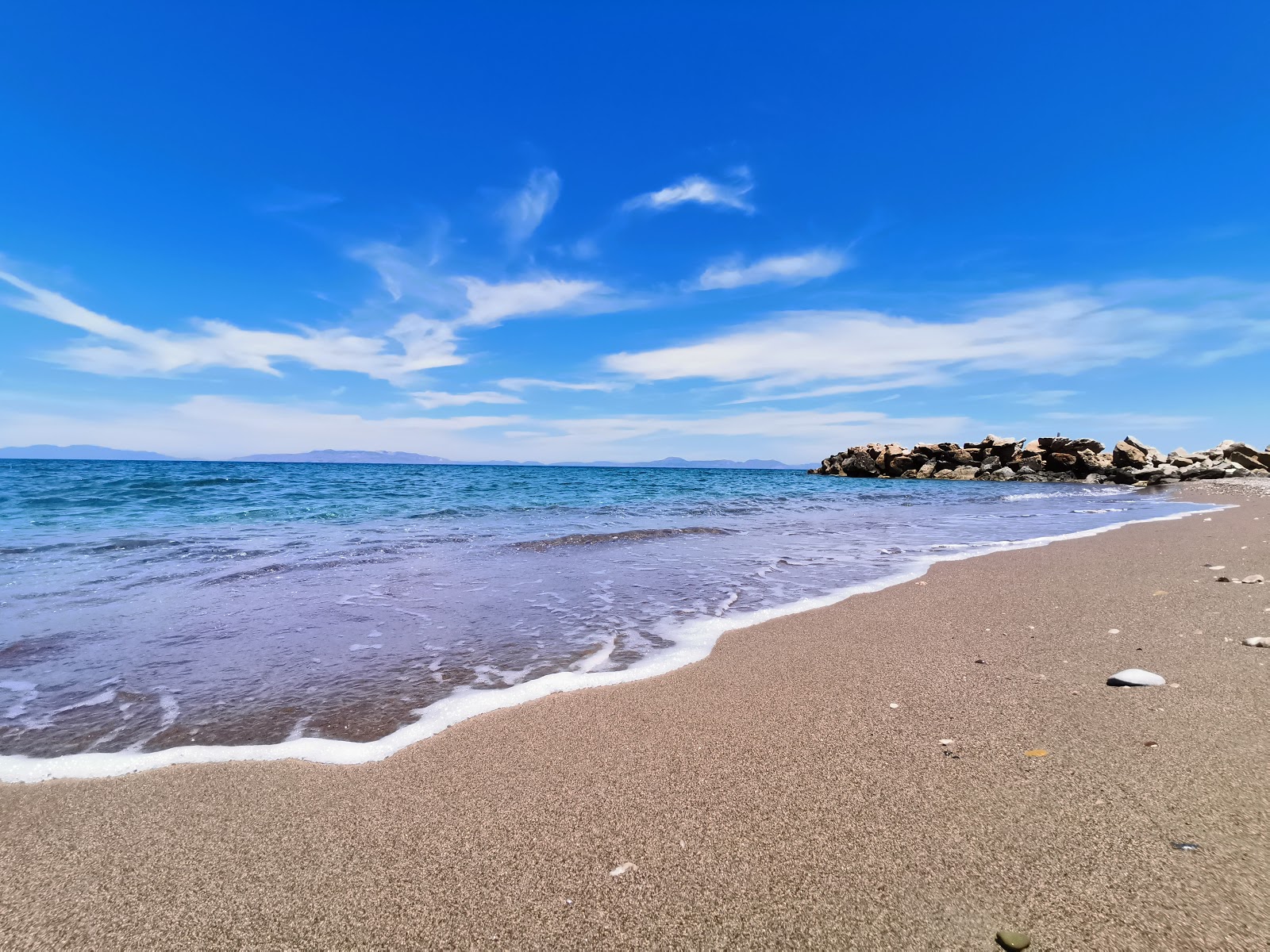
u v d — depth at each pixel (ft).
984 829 8.52
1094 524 54.39
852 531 50.19
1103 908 6.86
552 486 109.29
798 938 6.77
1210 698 12.57
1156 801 8.92
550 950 6.78
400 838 8.97
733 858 8.20
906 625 20.20
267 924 7.30
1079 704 12.73
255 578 28.84
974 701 13.32
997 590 25.13
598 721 13.15
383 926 7.23
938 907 7.10
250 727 13.15
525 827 9.15
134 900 7.75
